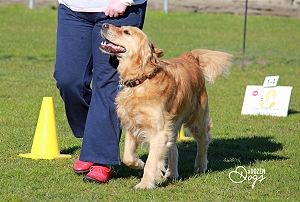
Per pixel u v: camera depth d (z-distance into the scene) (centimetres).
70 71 830
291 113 1468
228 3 4225
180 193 775
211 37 3130
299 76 2089
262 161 977
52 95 1559
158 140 799
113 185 809
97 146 820
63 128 1198
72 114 884
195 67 931
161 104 795
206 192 788
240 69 2209
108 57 812
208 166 959
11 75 1839
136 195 753
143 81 793
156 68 800
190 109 902
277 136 1195
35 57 2269
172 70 840
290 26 3662
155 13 3984
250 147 1103
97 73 823
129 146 830
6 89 1598
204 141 934
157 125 795
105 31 794
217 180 852
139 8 827
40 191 755
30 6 3912
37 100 1471
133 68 800
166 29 3369
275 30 3484
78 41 827
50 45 2595
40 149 964
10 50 2375
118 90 815
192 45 2794
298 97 1697
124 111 800
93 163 839
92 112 828
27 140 1069
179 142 1151
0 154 959
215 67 988
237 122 1342
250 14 4088
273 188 811
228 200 749
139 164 840
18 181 796
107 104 819
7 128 1155
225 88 1809
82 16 818
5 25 3180
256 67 2272
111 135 819
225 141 1138
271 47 2858
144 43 796
